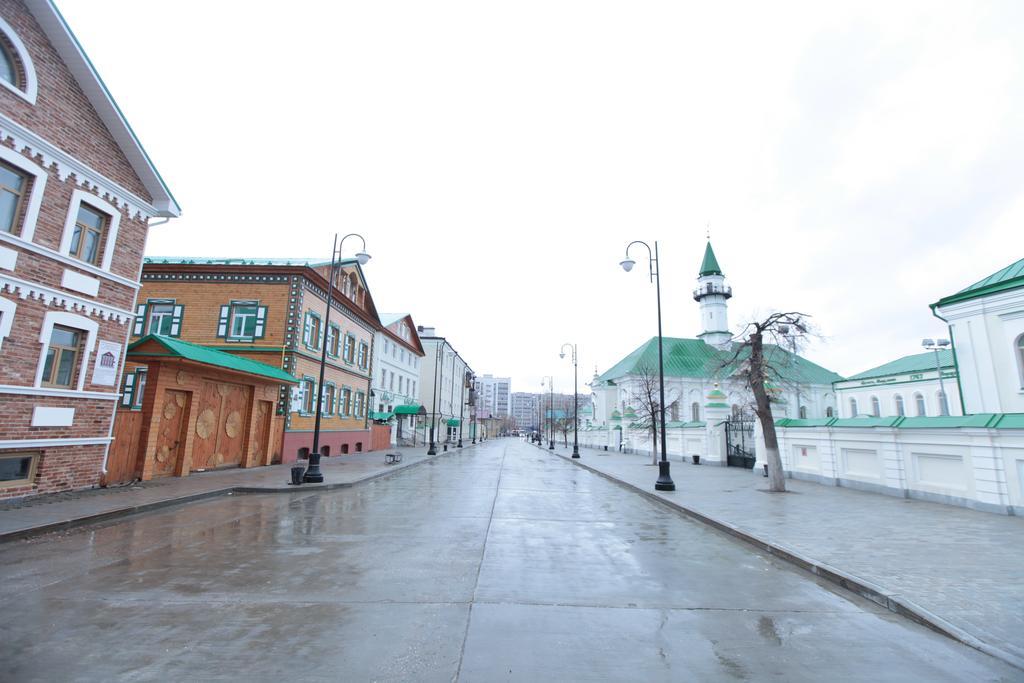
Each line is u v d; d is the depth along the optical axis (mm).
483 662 4266
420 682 3918
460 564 7262
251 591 5945
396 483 18250
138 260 14336
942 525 10180
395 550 8023
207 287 23984
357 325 32656
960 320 17859
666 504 13820
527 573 6883
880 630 5129
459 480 19656
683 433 32594
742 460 26750
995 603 5621
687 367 55500
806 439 19156
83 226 12852
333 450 28953
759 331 17375
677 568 7352
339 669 4090
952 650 4668
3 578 6387
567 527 10367
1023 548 8172
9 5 10945
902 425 14539
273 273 23984
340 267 29266
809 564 7258
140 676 3928
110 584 6164
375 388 40531
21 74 11227
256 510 11805
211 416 18750
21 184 11305
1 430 10781
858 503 13305
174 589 5996
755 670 4230
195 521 10359
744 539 9289
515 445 72938
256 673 4004
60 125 12000
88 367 12797
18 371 11109
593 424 67062
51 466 11945
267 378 20406
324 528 9758
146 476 15125
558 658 4371
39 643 4500
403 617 5219
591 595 6035
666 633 4961
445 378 63656
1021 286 15805
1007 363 16391
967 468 12555
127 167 13977
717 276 61125
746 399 26984
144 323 23781
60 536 8758
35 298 11438
